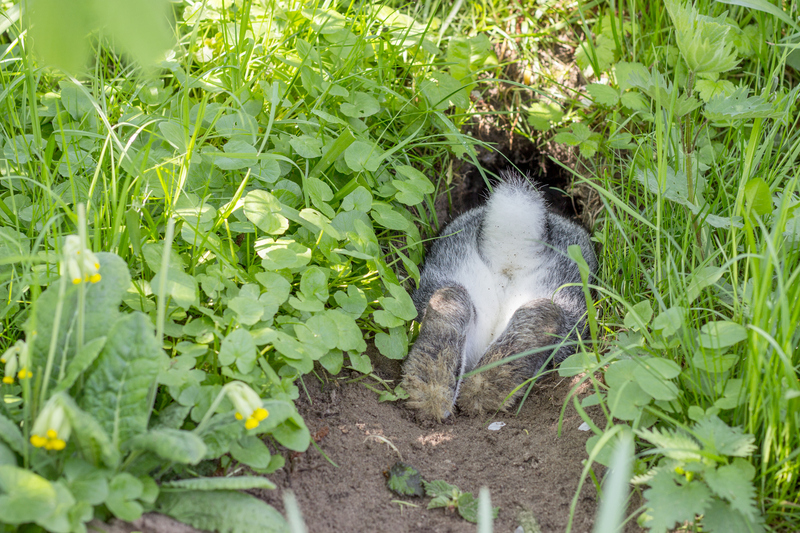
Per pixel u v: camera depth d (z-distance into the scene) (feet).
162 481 2.90
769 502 2.93
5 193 3.28
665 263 3.39
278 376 3.11
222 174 3.38
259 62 3.55
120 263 2.92
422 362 3.33
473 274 3.64
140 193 3.25
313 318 3.18
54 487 2.70
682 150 3.38
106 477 2.79
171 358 3.07
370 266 3.37
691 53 3.21
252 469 3.00
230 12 3.64
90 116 3.43
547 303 3.46
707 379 3.02
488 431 3.28
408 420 3.28
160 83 3.52
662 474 2.90
